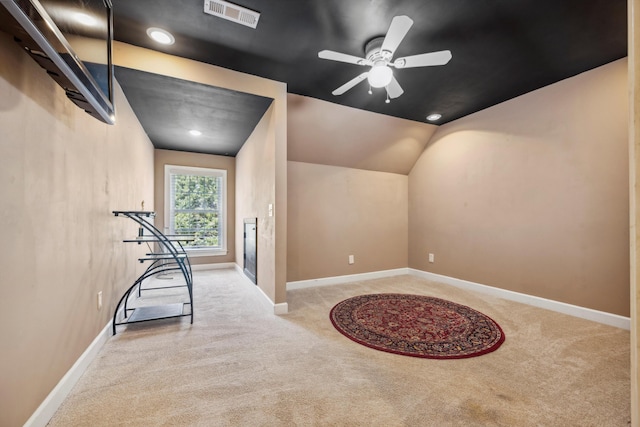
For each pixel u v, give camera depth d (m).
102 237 2.15
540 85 2.88
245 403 1.49
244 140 4.27
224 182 5.23
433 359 1.94
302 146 3.71
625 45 2.22
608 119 2.50
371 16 1.88
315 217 3.99
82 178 1.80
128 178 2.92
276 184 2.81
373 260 4.46
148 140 4.09
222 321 2.60
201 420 1.37
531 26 1.99
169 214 4.86
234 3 1.75
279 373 1.76
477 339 2.22
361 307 3.00
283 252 2.85
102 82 1.61
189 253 4.97
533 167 3.03
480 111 3.54
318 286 3.95
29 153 1.29
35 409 1.29
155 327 2.45
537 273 3.00
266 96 2.71
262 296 3.18
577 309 2.69
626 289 2.41
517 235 3.18
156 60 2.28
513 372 1.78
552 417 1.39
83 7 1.40
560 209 2.81
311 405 1.47
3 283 1.12
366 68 2.51
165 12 1.83
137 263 3.38
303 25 1.96
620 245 2.44
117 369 1.79
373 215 4.47
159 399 1.51
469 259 3.74
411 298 3.32
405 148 4.28
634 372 0.62
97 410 1.43
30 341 1.27
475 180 3.64
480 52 2.30
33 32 0.97
